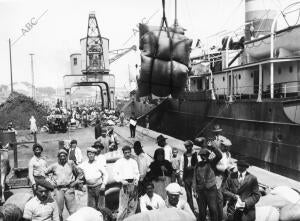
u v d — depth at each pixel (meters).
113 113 42.62
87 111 46.78
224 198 7.28
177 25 7.27
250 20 27.23
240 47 28.41
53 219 6.10
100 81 52.62
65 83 52.12
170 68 6.60
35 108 39.28
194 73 32.31
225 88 25.56
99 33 52.00
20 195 7.15
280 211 6.86
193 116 29.66
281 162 18.36
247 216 6.09
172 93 6.93
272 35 19.48
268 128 19.45
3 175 9.08
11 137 15.96
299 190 8.70
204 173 6.59
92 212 5.88
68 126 33.66
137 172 7.28
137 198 7.14
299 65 19.58
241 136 22.06
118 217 6.87
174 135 34.16
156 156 7.27
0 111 37.06
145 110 43.84
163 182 7.21
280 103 18.33
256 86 23.34
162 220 5.48
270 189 8.64
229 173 7.07
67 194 7.12
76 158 10.06
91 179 7.27
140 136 25.06
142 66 6.63
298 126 17.22
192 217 5.73
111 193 8.09
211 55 31.84
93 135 27.75
